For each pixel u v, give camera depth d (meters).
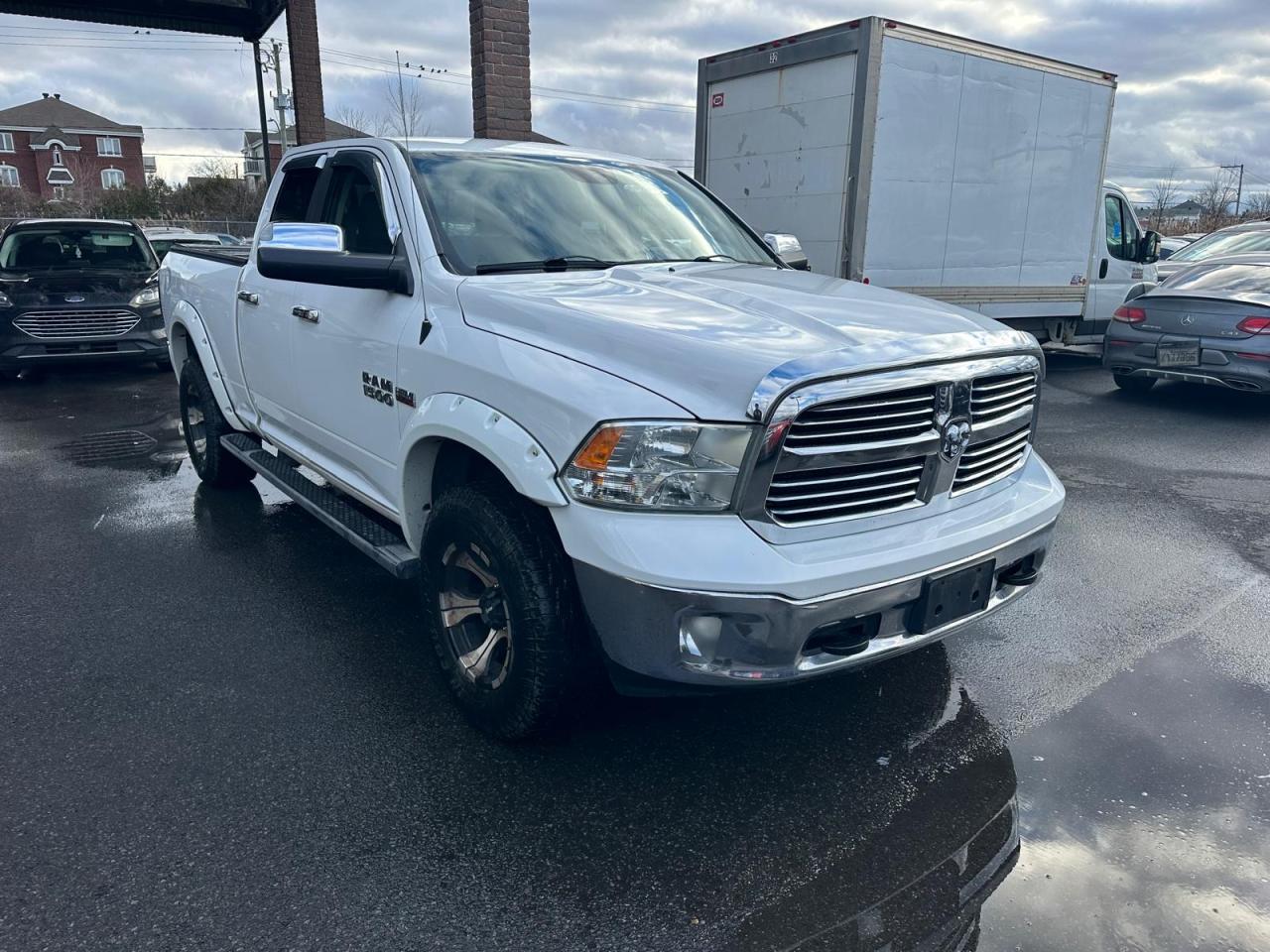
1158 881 2.54
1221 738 3.26
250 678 3.55
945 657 3.86
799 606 2.44
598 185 4.14
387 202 3.72
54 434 7.75
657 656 2.50
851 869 2.56
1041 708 3.46
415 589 4.44
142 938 2.25
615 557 2.46
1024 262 10.20
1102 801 2.89
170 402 9.22
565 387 2.62
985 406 2.96
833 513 2.62
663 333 2.65
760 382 2.39
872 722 3.33
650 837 2.67
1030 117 9.74
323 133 13.81
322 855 2.57
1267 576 4.78
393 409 3.40
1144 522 5.64
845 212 8.66
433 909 2.38
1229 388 8.94
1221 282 9.20
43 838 2.61
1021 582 3.12
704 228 4.32
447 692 3.46
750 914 2.38
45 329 9.86
